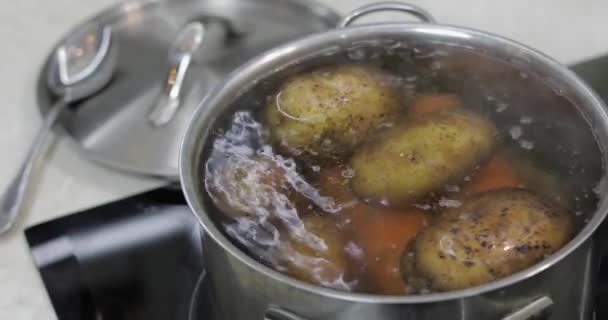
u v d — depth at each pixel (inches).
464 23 36.7
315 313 22.0
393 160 24.6
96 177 32.1
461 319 21.7
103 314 27.6
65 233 29.5
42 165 32.6
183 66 33.3
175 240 29.3
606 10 36.7
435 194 24.4
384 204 24.3
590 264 23.5
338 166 25.0
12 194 31.2
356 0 38.7
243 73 26.9
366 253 23.4
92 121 33.1
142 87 34.0
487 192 24.2
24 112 34.8
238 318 24.4
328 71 26.9
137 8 37.8
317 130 25.6
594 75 32.8
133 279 28.4
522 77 26.6
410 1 38.1
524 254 22.9
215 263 23.8
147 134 32.2
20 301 28.6
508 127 25.5
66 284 28.5
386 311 21.4
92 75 34.2
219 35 35.5
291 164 25.1
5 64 37.0
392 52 27.8
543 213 23.4
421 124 25.4
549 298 22.2
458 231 23.2
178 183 30.8
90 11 39.7
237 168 24.9
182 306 27.7
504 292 21.5
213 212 24.1
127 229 29.6
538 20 36.5
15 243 30.3
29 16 39.6
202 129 25.5
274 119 26.0
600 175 24.0
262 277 22.1
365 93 26.0
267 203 24.3
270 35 36.2
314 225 23.7
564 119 25.4
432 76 27.0
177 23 37.2
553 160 24.7
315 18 37.1
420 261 23.1
